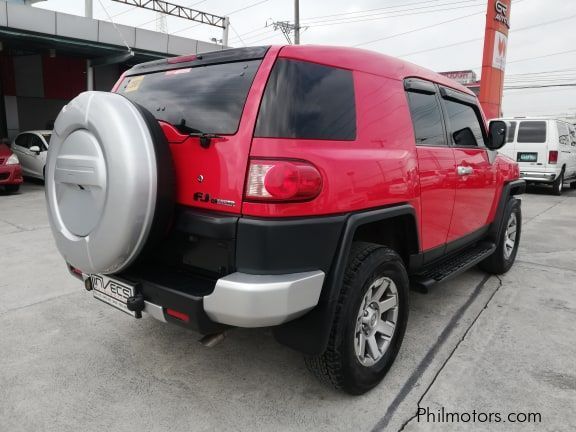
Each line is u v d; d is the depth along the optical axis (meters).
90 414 2.38
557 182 11.52
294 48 2.22
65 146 2.36
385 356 2.69
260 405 2.47
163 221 2.20
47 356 2.95
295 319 2.24
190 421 2.33
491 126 4.04
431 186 3.00
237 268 2.04
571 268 5.04
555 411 2.42
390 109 2.68
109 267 2.25
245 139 2.03
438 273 3.32
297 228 2.02
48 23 11.75
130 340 3.18
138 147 2.08
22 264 4.89
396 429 2.28
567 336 3.31
